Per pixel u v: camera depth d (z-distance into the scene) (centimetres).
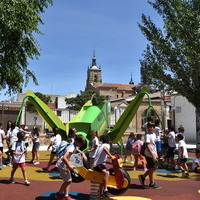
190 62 1408
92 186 508
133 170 923
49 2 1211
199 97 1464
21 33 1056
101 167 505
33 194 555
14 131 985
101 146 517
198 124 1519
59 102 5725
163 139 1038
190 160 1270
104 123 1184
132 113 1050
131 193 579
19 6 964
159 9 1492
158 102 3947
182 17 1397
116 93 8656
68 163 464
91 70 12294
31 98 1105
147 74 1633
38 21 1132
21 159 644
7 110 2869
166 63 1541
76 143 495
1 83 1088
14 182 661
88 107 1216
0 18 901
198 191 607
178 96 3256
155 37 1543
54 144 851
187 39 1402
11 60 1077
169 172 887
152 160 620
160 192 591
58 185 649
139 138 940
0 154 888
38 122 3133
